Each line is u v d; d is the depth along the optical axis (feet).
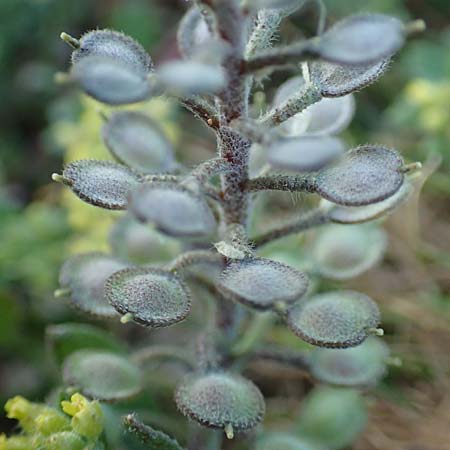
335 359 0.15
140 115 0.15
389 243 0.22
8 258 0.21
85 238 0.20
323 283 0.20
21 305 0.21
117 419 0.15
